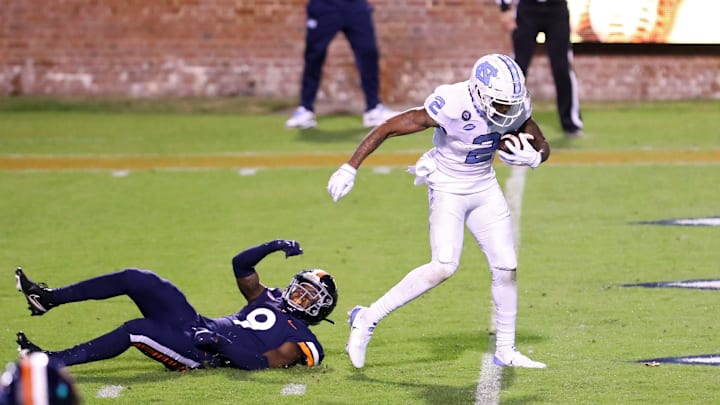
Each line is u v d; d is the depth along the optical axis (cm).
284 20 6669
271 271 3503
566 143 5500
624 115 6278
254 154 5350
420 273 2445
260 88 6712
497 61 2344
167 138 5759
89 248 3791
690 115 6253
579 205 4328
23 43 6675
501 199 2497
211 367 2545
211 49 6688
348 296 3216
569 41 5497
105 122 6203
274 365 2533
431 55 6625
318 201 4456
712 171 4884
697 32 6556
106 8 6662
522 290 3275
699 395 2370
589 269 3488
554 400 2347
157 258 3653
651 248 3725
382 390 2411
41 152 5438
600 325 2927
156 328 2416
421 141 5650
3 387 1098
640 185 4641
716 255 3628
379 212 4288
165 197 4547
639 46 6581
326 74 6619
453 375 2528
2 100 6650
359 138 5725
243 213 4278
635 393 2388
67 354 2341
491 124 2372
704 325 2908
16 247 3812
